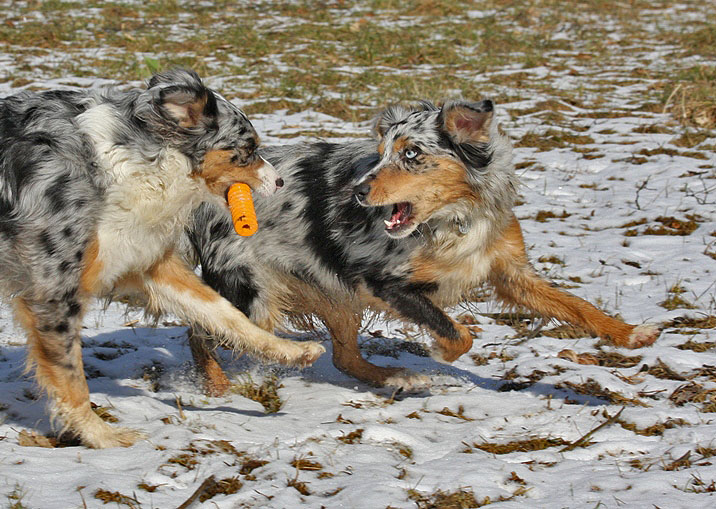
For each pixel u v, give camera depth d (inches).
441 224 348.5
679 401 336.8
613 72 938.7
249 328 338.3
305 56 993.5
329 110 786.2
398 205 346.9
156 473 272.2
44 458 282.7
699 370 367.2
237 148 319.6
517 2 1348.4
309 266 372.5
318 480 271.7
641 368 373.4
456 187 341.4
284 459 285.1
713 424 312.0
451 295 366.6
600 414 326.3
